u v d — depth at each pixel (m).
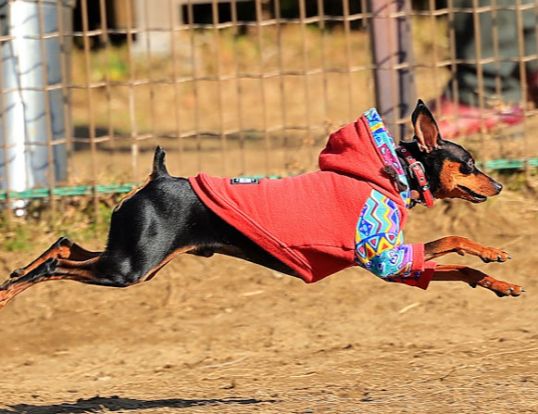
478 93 13.99
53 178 13.01
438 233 12.73
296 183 8.44
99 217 12.84
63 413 8.86
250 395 9.30
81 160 16.47
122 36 25.75
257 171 14.92
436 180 8.71
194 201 8.48
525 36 16.05
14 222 12.78
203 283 12.09
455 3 16.19
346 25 13.44
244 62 24.47
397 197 8.36
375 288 11.87
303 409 8.52
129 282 8.44
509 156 13.57
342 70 13.30
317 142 15.75
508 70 15.96
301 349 10.62
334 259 8.35
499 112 13.59
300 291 11.89
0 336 11.17
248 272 12.28
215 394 9.44
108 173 13.57
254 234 8.34
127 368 10.39
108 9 26.16
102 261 8.46
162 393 9.56
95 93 22.16
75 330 11.27
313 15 27.25
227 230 8.50
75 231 12.70
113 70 23.41
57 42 13.45
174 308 11.66
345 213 8.29
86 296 11.88
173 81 13.10
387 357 10.25
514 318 11.08
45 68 12.89
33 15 13.27
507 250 12.35
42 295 11.89
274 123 19.23
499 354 10.14
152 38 25.31
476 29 13.28
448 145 8.73
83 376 10.23
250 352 10.62
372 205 8.27
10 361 10.66
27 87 13.20
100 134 18.86
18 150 13.23
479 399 8.62
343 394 9.14
